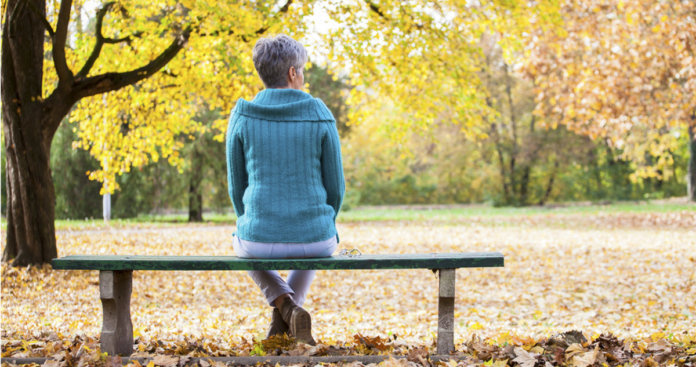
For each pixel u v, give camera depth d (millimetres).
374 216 30578
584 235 17969
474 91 10641
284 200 3059
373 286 9672
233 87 11336
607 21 14227
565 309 7574
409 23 9797
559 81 16625
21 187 9133
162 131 12109
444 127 37719
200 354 3418
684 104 17000
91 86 9141
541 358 3154
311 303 8219
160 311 7277
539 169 41688
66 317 6535
